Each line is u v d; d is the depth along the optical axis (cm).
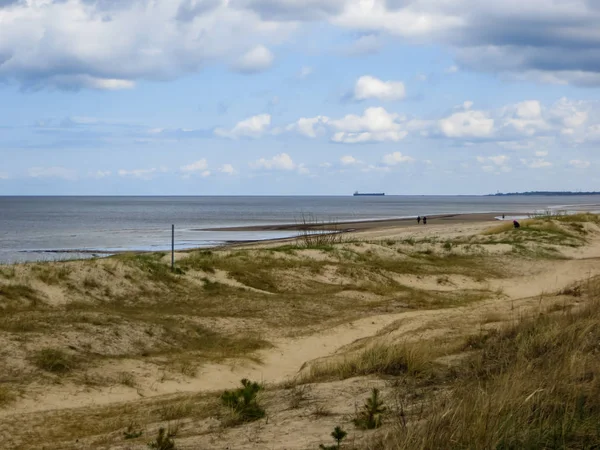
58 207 18012
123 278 1920
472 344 1197
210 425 806
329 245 2877
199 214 12512
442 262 2775
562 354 880
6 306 1573
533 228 3794
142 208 17112
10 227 7781
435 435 571
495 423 580
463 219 8875
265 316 1795
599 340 994
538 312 1592
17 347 1267
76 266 1897
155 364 1316
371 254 2744
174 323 1609
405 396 841
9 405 1019
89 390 1134
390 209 15950
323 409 809
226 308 1848
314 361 1325
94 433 870
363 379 980
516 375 762
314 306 1944
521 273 2717
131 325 1521
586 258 3050
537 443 556
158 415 944
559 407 646
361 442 631
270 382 1201
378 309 1959
